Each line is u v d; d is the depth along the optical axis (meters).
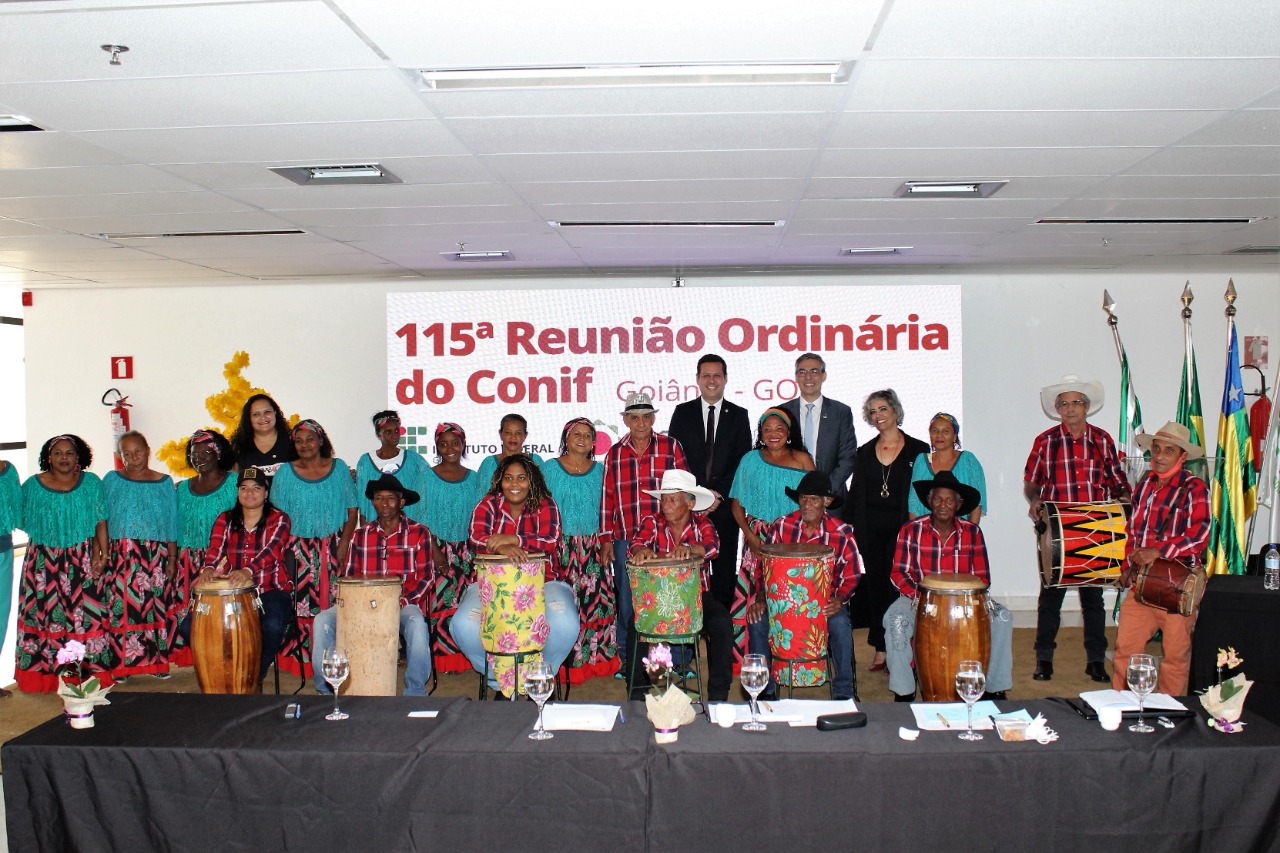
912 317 7.39
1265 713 4.58
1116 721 3.05
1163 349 8.24
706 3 2.77
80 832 3.02
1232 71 3.32
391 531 5.02
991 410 8.28
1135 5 2.79
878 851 2.87
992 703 3.37
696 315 7.46
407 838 2.92
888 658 4.83
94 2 2.72
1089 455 6.07
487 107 3.65
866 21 2.91
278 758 2.95
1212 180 4.86
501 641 4.38
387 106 3.63
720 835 2.87
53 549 5.95
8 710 5.66
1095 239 6.52
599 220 5.79
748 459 5.96
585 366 7.48
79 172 4.52
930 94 3.56
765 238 6.43
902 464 6.46
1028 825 2.87
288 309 8.41
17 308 9.12
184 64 3.20
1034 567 8.31
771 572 4.55
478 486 6.33
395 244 6.51
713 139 4.09
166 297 8.48
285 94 3.50
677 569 4.59
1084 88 3.50
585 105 3.64
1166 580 4.64
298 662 6.01
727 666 4.82
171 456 8.46
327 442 6.06
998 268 7.91
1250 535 6.18
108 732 3.14
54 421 8.55
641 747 2.93
